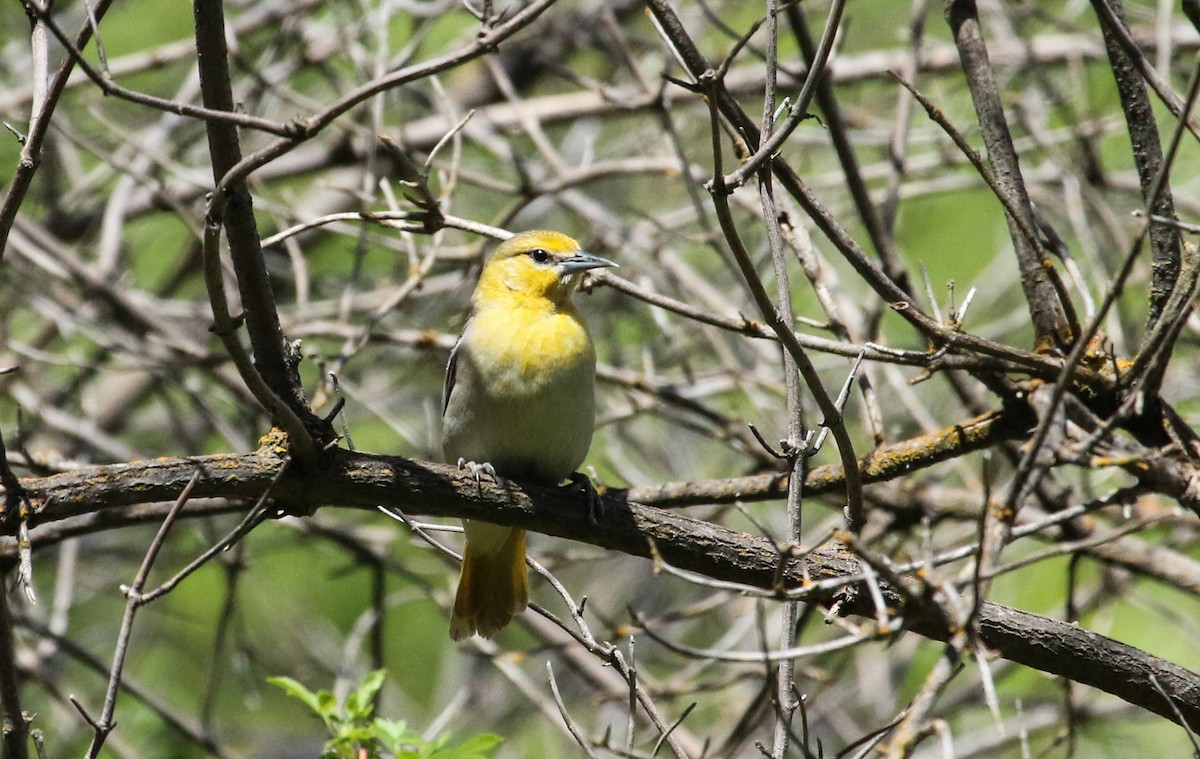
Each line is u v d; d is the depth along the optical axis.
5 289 14.86
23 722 6.82
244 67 13.43
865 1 17.47
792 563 7.65
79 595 16.34
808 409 14.00
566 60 18.84
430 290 15.34
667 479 15.32
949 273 15.93
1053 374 7.69
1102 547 10.70
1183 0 7.73
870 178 14.59
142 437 16.61
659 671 16.05
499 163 16.73
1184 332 11.80
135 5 16.92
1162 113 14.47
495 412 9.30
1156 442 7.82
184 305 14.85
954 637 5.35
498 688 15.77
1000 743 13.07
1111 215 12.62
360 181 16.41
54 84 6.69
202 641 16.09
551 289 9.57
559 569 16.19
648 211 16.69
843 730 13.43
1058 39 15.44
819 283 9.01
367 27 14.57
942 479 12.24
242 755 15.09
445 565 13.79
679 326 14.66
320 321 13.74
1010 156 8.44
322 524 13.30
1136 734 14.63
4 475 7.06
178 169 12.88
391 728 7.69
